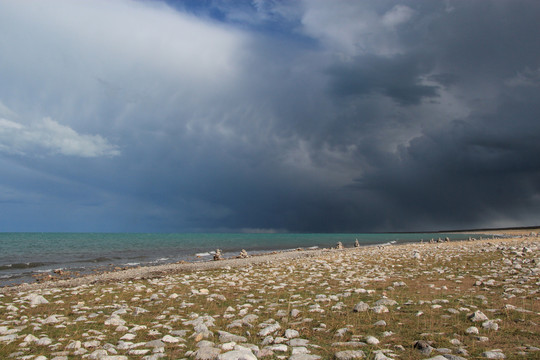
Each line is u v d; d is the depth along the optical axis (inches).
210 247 3117.6
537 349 305.4
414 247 1911.9
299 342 358.9
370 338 354.9
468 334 363.3
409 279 760.3
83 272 1408.7
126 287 812.6
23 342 390.0
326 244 3695.9
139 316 519.8
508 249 1240.8
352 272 909.8
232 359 290.2
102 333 429.7
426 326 399.9
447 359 285.6
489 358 288.4
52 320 488.7
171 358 323.0
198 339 380.2
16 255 2171.5
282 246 3297.2
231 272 1072.8
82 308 581.0
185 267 1326.3
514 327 377.7
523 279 669.3
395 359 297.1
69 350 361.1
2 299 702.5
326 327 415.5
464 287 642.2
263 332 398.9
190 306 577.3
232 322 458.0
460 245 1786.4
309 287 714.2
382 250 1747.0
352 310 494.9
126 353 343.3
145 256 2145.7
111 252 2479.1
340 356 303.6
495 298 532.1
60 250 2637.8
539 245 1462.8
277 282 804.0
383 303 517.3
